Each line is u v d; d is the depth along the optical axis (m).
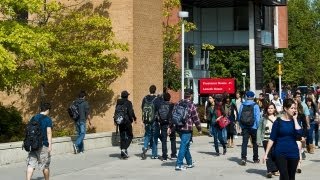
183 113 14.80
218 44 48.75
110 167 15.59
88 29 23.86
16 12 19.67
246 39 48.16
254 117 15.87
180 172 14.52
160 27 25.89
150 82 25.09
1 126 21.02
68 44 22.69
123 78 23.86
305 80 71.38
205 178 13.45
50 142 12.04
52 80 24.27
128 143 17.50
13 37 17.41
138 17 24.28
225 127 19.00
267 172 13.60
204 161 16.86
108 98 24.05
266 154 10.29
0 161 16.08
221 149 20.45
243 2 47.38
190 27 35.50
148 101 17.19
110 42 23.69
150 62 25.14
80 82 24.48
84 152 19.39
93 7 24.45
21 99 25.72
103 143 21.05
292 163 9.99
